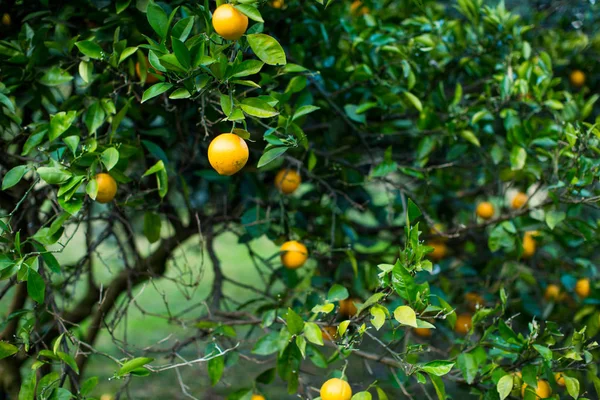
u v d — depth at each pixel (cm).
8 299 504
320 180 259
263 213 265
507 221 252
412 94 249
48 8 217
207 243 294
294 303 257
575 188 219
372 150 289
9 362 273
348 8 297
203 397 398
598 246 308
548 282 307
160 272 306
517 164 236
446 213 343
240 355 219
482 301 296
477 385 202
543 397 197
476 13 274
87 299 296
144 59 194
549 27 365
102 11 207
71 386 196
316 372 399
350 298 281
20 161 232
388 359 213
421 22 266
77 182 169
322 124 264
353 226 317
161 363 457
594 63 326
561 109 261
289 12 249
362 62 265
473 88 293
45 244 177
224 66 153
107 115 208
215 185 309
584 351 188
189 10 186
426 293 165
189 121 257
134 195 215
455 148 261
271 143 169
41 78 201
